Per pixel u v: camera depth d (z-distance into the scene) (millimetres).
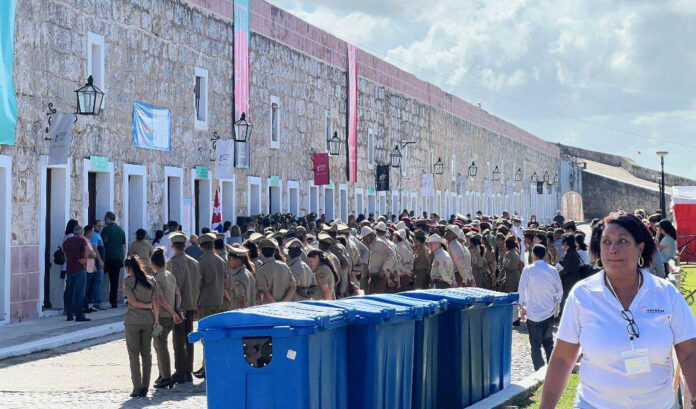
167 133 30281
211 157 33312
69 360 17984
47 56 24141
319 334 8578
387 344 9781
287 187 40156
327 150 45000
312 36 43094
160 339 15141
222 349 8398
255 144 36875
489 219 42156
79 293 22891
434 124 63812
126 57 27984
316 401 8508
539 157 101375
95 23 26391
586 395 6164
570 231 25891
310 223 34500
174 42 30797
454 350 12016
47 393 14734
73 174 25219
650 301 6098
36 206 23719
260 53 37469
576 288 6262
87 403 13969
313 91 43188
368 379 9453
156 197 29562
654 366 6043
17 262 22969
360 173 49562
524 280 15867
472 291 12961
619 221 6199
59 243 24828
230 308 16781
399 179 56219
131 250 24078
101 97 24750
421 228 28344
